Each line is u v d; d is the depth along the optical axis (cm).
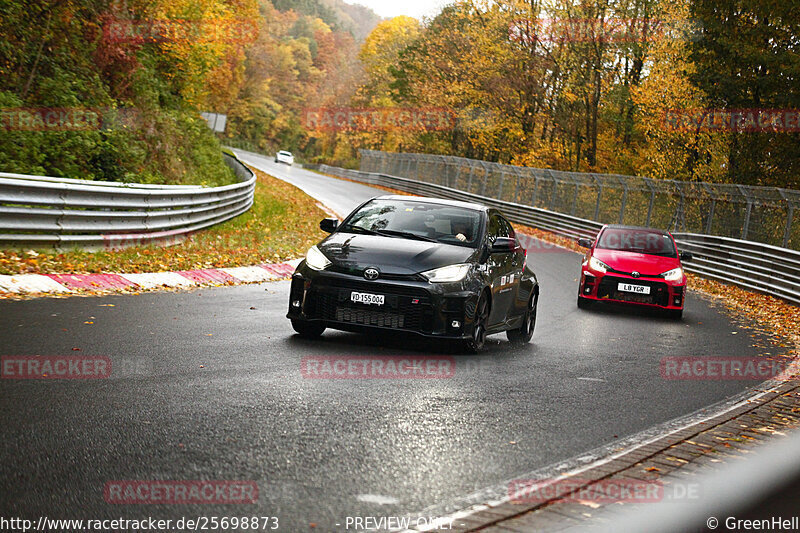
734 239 2097
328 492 362
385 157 6231
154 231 1456
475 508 351
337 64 15375
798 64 2856
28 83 1872
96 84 2145
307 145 12712
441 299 747
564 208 3412
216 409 496
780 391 728
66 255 1126
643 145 4425
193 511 328
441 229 849
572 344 972
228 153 4341
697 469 436
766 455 477
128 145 2042
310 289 766
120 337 703
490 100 5150
